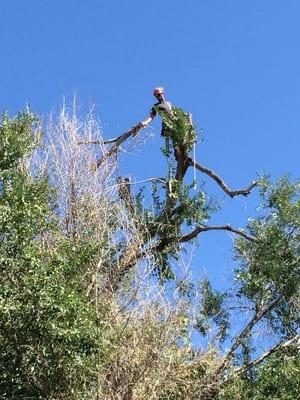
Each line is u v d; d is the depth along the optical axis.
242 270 13.70
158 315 11.48
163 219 14.54
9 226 9.46
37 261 9.38
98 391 10.49
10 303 9.01
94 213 12.68
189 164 15.02
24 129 11.69
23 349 9.48
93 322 9.79
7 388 9.64
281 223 13.61
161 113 14.63
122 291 11.87
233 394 12.27
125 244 12.83
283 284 13.29
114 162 13.65
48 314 9.16
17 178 10.25
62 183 12.93
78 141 13.50
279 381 12.31
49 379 9.84
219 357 12.63
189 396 11.80
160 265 13.58
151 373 11.06
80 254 10.22
